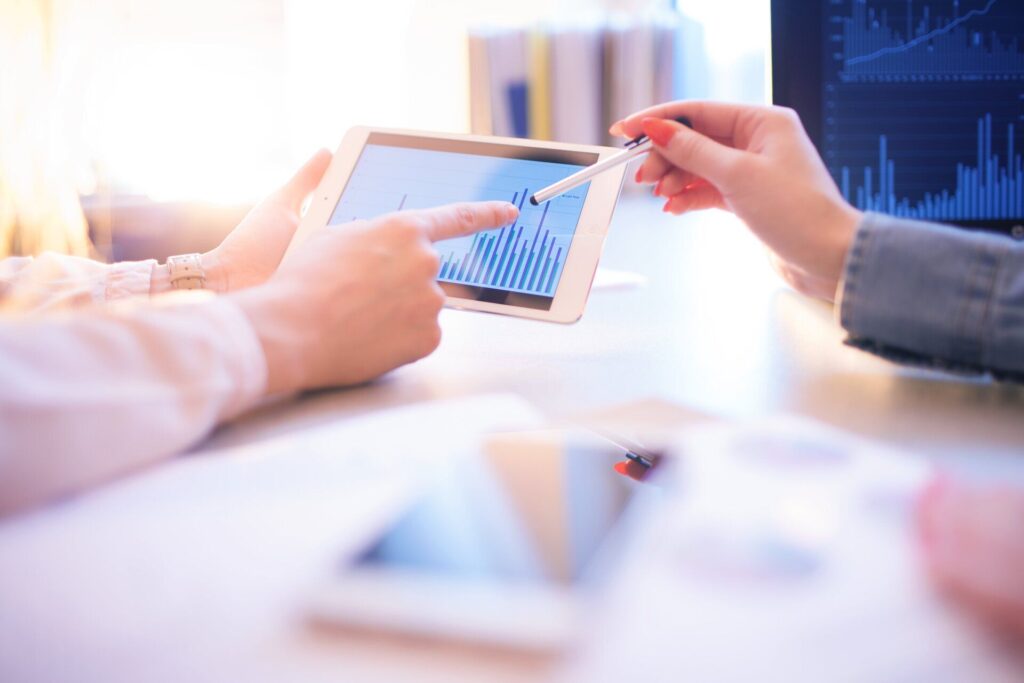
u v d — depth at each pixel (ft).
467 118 5.74
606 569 0.79
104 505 1.04
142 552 0.90
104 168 5.30
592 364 1.94
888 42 2.92
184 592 0.81
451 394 1.69
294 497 1.02
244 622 0.76
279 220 2.75
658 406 1.51
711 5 5.84
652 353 2.03
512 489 1.02
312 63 6.10
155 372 1.28
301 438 1.26
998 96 2.94
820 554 0.80
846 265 1.83
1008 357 1.65
